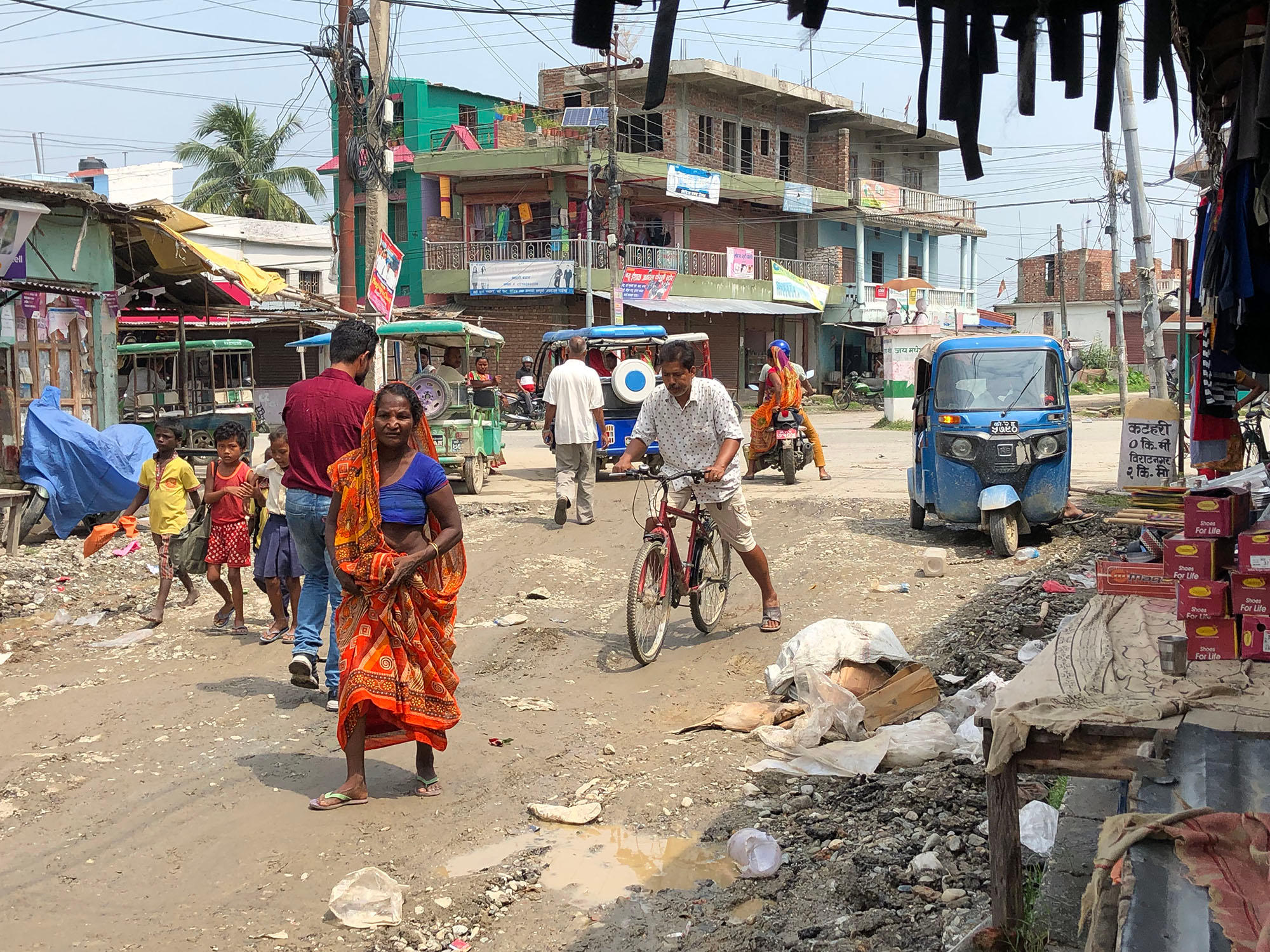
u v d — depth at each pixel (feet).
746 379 136.77
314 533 20.72
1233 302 15.08
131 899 14.17
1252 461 34.58
